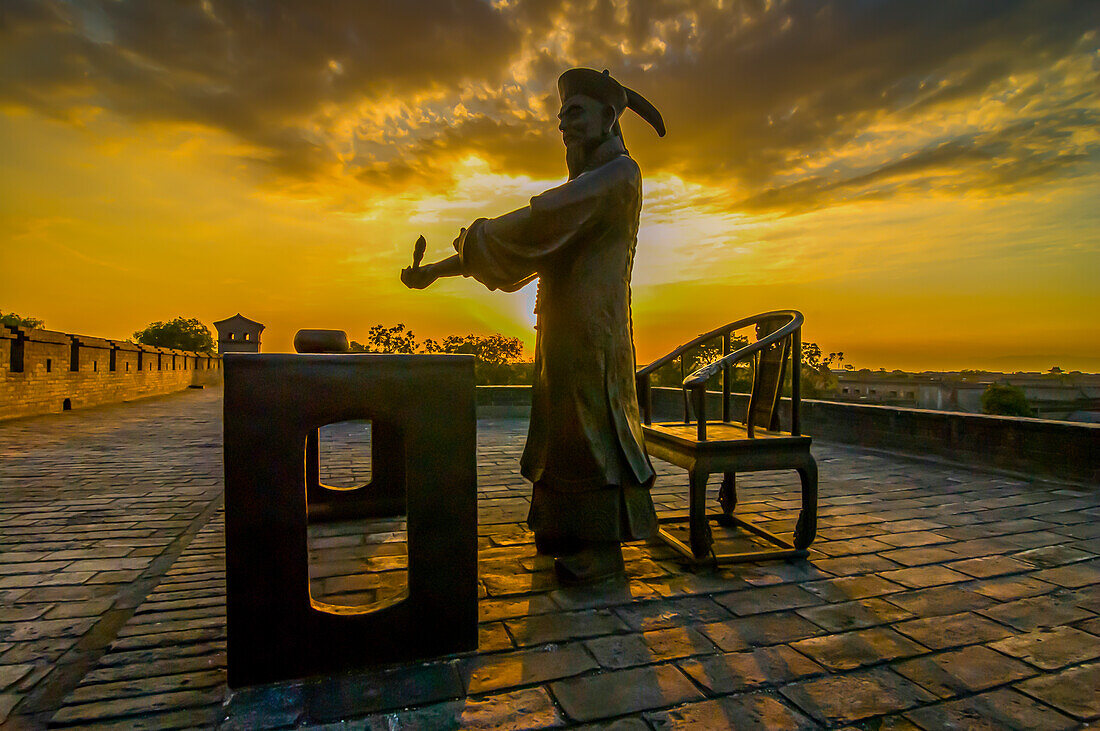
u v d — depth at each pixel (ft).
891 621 7.07
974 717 5.14
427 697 5.41
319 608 5.76
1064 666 6.03
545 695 5.45
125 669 5.90
